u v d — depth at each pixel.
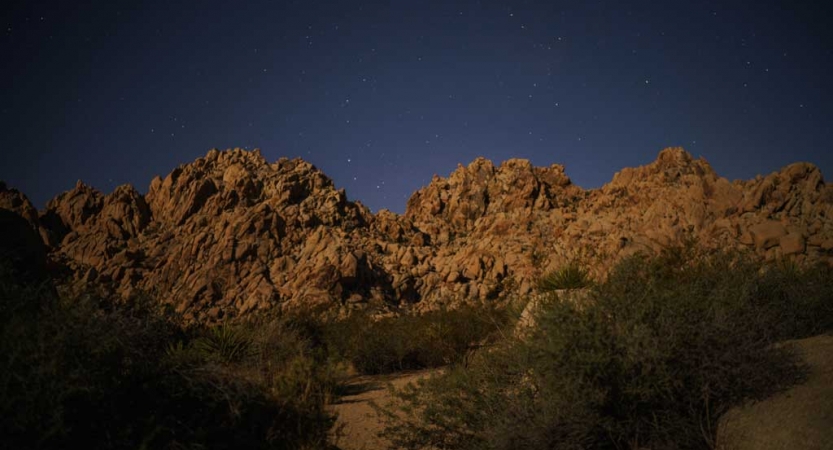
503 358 5.11
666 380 3.62
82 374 3.24
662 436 3.70
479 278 43.28
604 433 3.85
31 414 2.95
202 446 3.55
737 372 3.68
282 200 55.44
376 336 13.12
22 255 8.38
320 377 5.50
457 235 59.12
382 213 62.16
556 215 50.88
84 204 56.56
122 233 53.53
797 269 6.02
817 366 3.78
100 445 3.25
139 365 3.87
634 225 36.69
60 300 3.99
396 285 43.69
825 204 27.08
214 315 37.97
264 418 4.26
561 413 3.84
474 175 65.56
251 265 44.28
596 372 3.76
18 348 3.10
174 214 55.22
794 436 3.16
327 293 39.06
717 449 3.49
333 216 55.50
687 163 45.97
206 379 3.98
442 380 5.57
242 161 62.78
